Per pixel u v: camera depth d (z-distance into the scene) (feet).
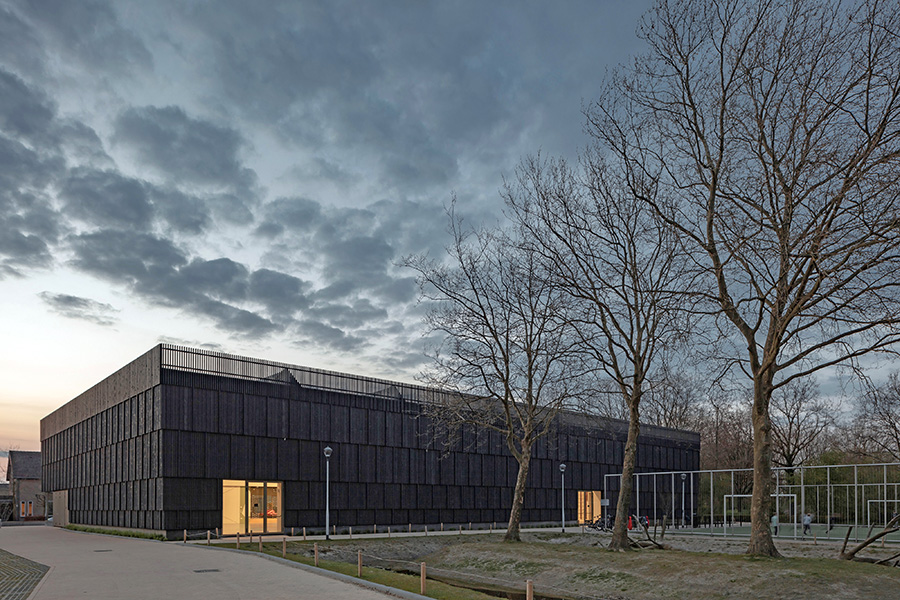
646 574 77.30
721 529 149.59
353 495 142.20
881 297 68.59
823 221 69.36
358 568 71.10
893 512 134.41
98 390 159.63
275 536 124.57
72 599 48.91
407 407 156.25
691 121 82.79
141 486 125.39
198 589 53.47
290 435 134.21
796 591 63.72
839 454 209.77
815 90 71.41
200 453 121.29
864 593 61.87
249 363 132.36
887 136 66.54
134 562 73.87
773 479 159.33
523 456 111.75
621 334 96.53
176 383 121.90
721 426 242.17
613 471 207.62
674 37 81.56
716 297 77.20
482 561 96.89
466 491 163.94
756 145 76.48
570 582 81.20
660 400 246.68
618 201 97.19
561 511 187.42
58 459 198.39
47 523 230.68
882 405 153.58
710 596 67.36
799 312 72.90
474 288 114.93
